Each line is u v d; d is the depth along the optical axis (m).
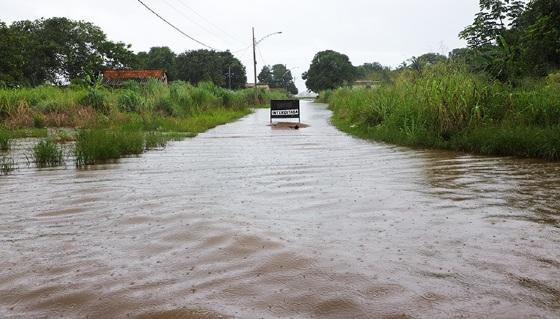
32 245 4.64
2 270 4.00
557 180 7.70
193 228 5.08
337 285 3.58
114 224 5.33
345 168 9.31
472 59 17.78
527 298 3.32
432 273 3.79
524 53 19.00
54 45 70.25
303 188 7.27
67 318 3.17
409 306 3.23
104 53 79.75
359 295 3.40
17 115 22.38
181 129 19.50
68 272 3.93
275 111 24.19
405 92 17.31
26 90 27.48
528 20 23.05
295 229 5.01
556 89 13.52
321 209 5.89
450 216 5.49
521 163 9.67
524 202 6.17
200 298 3.40
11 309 3.30
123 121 21.94
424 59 19.72
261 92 64.19
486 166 9.35
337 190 7.08
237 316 3.13
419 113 14.77
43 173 9.15
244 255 4.25
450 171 8.81
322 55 111.56
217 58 102.06
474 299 3.31
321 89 109.19
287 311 3.19
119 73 70.06
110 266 4.05
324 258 4.14
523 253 4.22
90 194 7.04
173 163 10.34
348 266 3.95
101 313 3.22
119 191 7.24
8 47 52.91
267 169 9.29
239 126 22.81
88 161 10.61
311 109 45.00
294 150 12.59
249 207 6.03
